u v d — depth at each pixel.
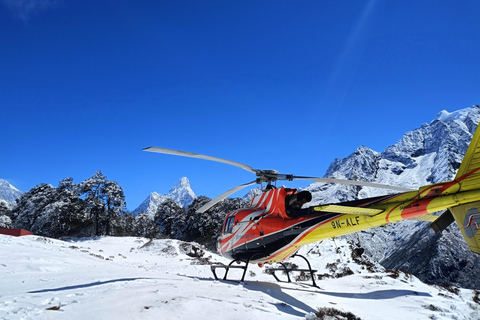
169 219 85.06
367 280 14.75
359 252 29.42
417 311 10.64
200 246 40.38
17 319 5.78
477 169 7.73
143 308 6.66
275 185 12.70
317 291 11.99
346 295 11.93
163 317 6.30
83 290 8.23
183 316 6.42
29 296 7.49
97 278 10.35
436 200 8.15
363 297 11.86
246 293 9.41
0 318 5.75
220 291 9.12
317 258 28.28
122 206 70.06
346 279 15.23
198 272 20.48
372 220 9.23
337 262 26.44
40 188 84.12
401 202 8.80
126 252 39.94
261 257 12.02
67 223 67.38
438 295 13.27
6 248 15.66
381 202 9.24
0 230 35.84
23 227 76.62
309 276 19.52
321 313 7.98
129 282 9.45
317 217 10.48
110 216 68.62
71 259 15.29
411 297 12.20
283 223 11.25
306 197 11.27
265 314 7.21
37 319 5.86
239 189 12.17
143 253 37.81
